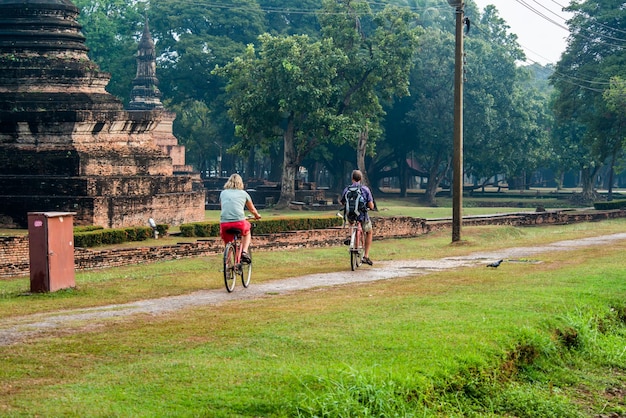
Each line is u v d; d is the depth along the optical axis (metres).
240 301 15.36
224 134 93.38
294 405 8.55
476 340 11.52
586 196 90.81
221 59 87.31
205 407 8.37
